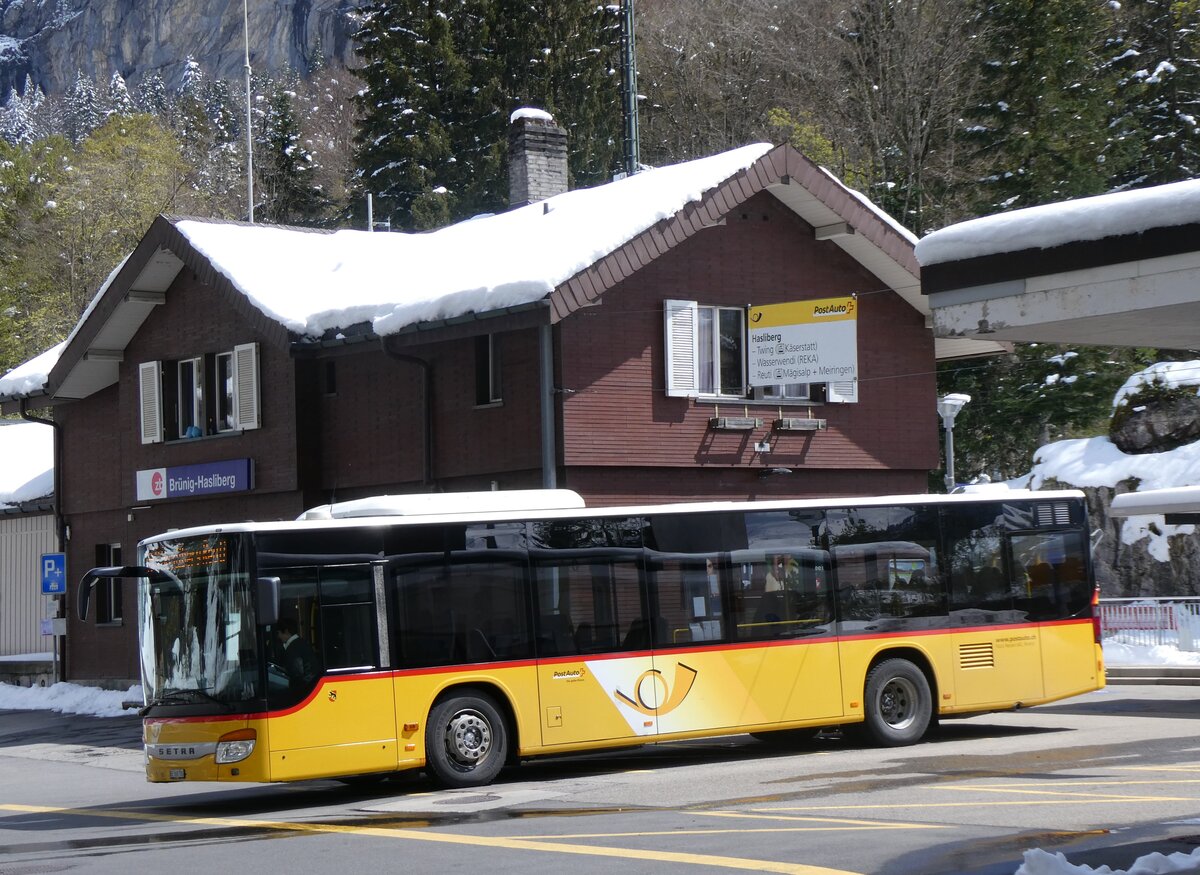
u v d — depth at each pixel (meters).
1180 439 38.25
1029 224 11.05
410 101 58.75
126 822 15.52
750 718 18.00
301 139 82.81
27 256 64.12
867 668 18.78
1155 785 13.65
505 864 10.91
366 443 27.98
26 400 33.91
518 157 32.53
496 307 23.64
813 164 26.78
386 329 25.27
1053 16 43.81
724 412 26.25
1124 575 37.28
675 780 16.25
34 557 37.31
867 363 28.28
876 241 27.53
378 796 16.61
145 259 30.61
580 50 59.81
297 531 16.05
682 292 25.91
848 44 48.50
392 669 16.23
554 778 17.31
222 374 30.53
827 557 18.78
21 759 23.94
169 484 31.09
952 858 10.16
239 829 14.20
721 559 18.17
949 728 21.33
